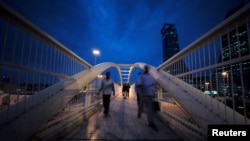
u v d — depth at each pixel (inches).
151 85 165.8
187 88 165.0
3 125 90.1
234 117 95.3
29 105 115.0
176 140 88.4
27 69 113.1
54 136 115.9
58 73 168.7
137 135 123.4
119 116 217.6
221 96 111.1
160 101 228.5
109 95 236.2
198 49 145.5
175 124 152.6
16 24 103.0
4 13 93.4
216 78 115.9
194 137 118.1
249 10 84.1
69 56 211.0
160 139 88.2
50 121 139.0
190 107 145.4
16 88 103.7
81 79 257.6
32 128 107.7
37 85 127.2
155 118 206.1
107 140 118.3
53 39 145.2
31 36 116.4
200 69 138.8
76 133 137.8
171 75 237.5
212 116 111.0
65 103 178.1
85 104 227.8
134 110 274.2
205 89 130.0
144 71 174.4
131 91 846.5
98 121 186.4
